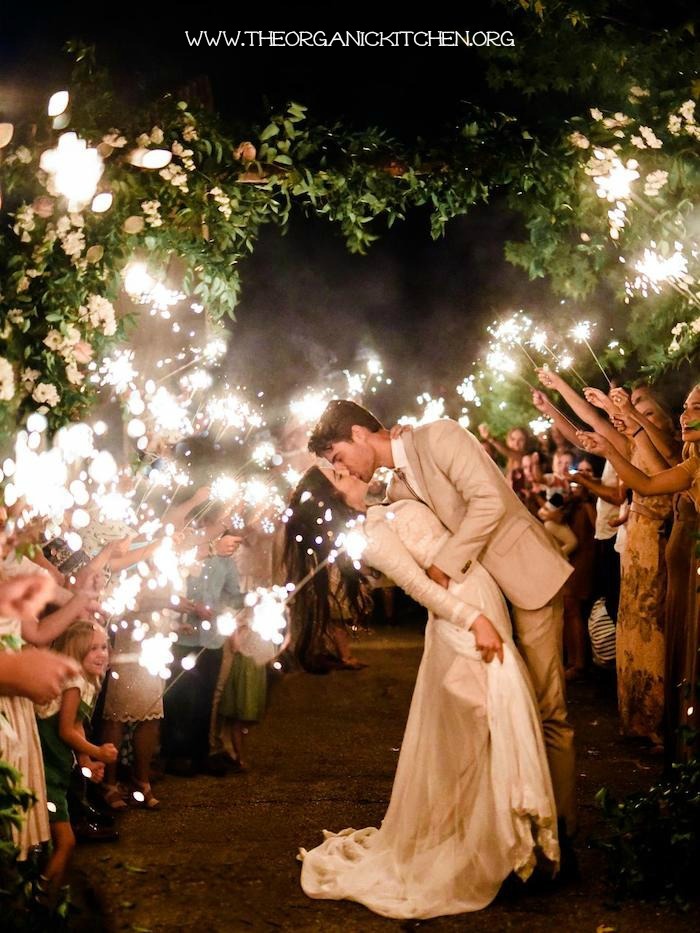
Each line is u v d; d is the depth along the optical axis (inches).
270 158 243.6
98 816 224.4
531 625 195.9
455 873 185.8
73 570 218.8
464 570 189.0
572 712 329.1
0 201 177.0
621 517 322.7
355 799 248.5
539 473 439.2
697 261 252.1
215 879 199.5
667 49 262.1
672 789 191.9
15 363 193.6
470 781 187.8
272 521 303.4
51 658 121.1
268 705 340.8
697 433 209.5
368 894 188.4
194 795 252.5
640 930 174.6
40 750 171.9
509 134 257.0
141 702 239.6
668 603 240.5
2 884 133.5
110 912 183.9
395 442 197.3
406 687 364.2
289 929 177.9
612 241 285.6
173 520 247.8
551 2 276.5
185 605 251.0
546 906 184.5
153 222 223.8
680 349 284.7
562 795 195.5
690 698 217.5
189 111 235.9
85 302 210.4
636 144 246.4
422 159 254.1
